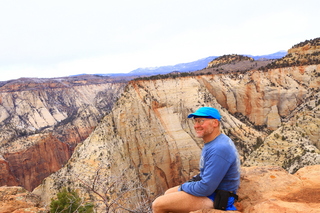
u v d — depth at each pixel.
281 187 6.25
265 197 5.84
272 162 40.25
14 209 11.60
